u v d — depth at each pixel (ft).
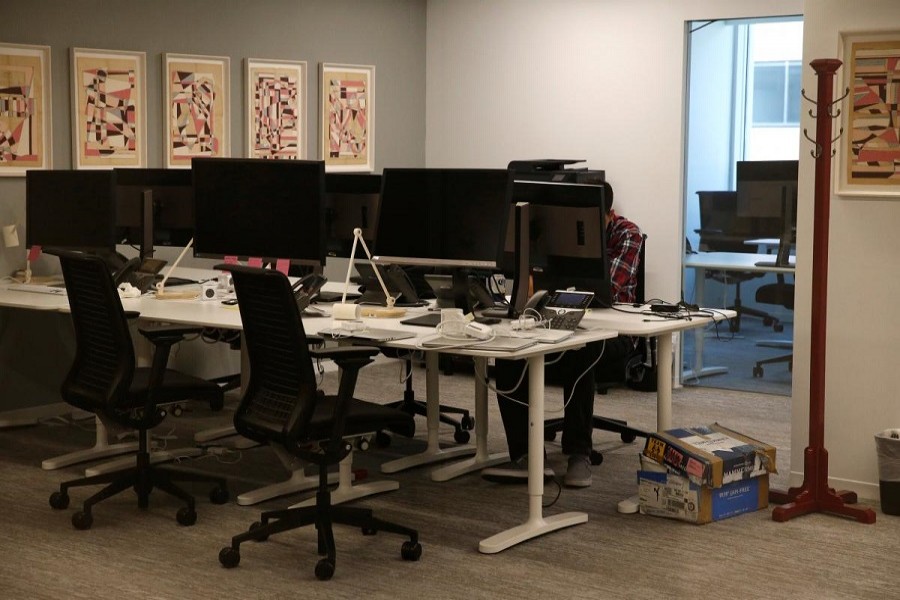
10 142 18.86
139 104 20.67
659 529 13.94
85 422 19.53
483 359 16.16
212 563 12.78
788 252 21.62
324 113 23.91
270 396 12.68
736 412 20.76
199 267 21.99
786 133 21.40
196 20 21.52
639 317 15.02
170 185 18.83
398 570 12.56
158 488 15.19
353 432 12.63
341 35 24.23
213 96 21.81
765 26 21.50
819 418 14.47
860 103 14.69
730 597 11.80
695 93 22.54
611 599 11.73
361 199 17.24
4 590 11.98
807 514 14.51
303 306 15.05
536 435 13.53
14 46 18.74
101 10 20.01
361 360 12.26
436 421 17.22
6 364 19.27
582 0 23.67
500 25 24.97
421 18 25.99
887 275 14.78
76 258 13.83
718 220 22.43
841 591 11.98
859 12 14.58
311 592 11.94
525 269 14.65
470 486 15.89
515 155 25.03
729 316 15.51
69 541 13.52
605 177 23.61
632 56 23.11
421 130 26.27
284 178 15.11
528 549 13.21
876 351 14.94
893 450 14.38
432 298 16.99
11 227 19.01
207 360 22.71
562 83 24.13
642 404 21.38
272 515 13.12
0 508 14.76
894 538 13.64
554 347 12.92
